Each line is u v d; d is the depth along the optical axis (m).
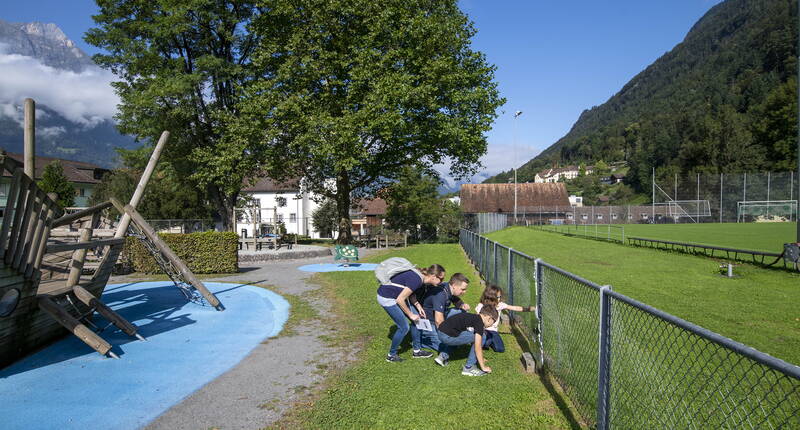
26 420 4.16
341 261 18.91
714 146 83.31
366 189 33.16
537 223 58.53
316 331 7.29
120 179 41.59
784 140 71.81
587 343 3.81
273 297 10.41
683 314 7.73
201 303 9.67
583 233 32.44
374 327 7.43
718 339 2.12
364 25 23.41
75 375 5.34
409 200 42.62
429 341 6.13
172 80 23.03
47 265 8.90
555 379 4.81
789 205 46.47
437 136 23.55
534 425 3.86
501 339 5.99
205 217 45.09
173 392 4.81
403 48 23.34
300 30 22.88
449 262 17.95
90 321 7.74
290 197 63.22
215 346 6.52
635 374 2.90
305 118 21.98
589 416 3.75
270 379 5.15
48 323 6.54
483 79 25.97
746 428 3.15
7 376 5.30
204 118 25.97
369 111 21.31
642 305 2.78
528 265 6.11
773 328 6.80
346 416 4.13
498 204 74.38
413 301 5.79
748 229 34.28
